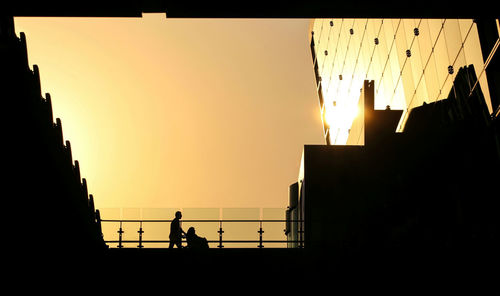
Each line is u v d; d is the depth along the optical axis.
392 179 40.81
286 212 45.00
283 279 31.31
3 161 29.36
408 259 31.25
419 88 48.81
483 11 35.34
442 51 44.06
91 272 31.42
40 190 31.75
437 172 37.94
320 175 41.56
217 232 40.50
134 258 31.55
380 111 42.94
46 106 33.97
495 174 35.88
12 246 28.88
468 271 30.48
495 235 32.50
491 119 36.94
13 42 31.67
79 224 34.41
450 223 35.28
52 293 30.64
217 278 31.30
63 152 34.72
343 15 35.88
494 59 36.88
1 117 29.59
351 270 31.28
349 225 39.16
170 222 39.75
